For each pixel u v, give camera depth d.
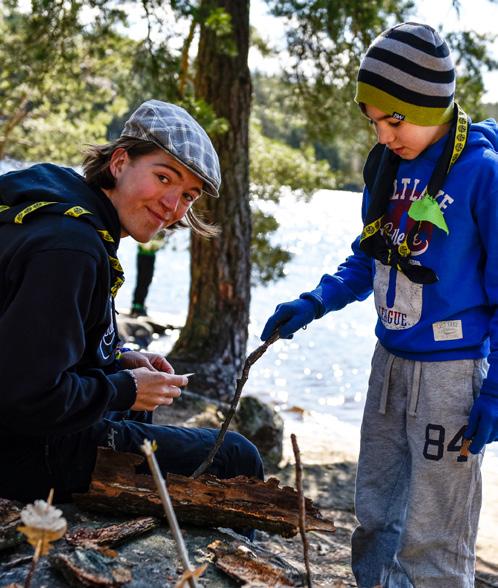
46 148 13.16
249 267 7.49
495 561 4.33
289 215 37.66
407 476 2.73
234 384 7.31
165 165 2.38
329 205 47.59
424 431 2.52
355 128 8.23
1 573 2.05
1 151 13.07
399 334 2.58
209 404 6.82
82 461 2.39
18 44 8.04
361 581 2.76
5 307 2.13
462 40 6.96
